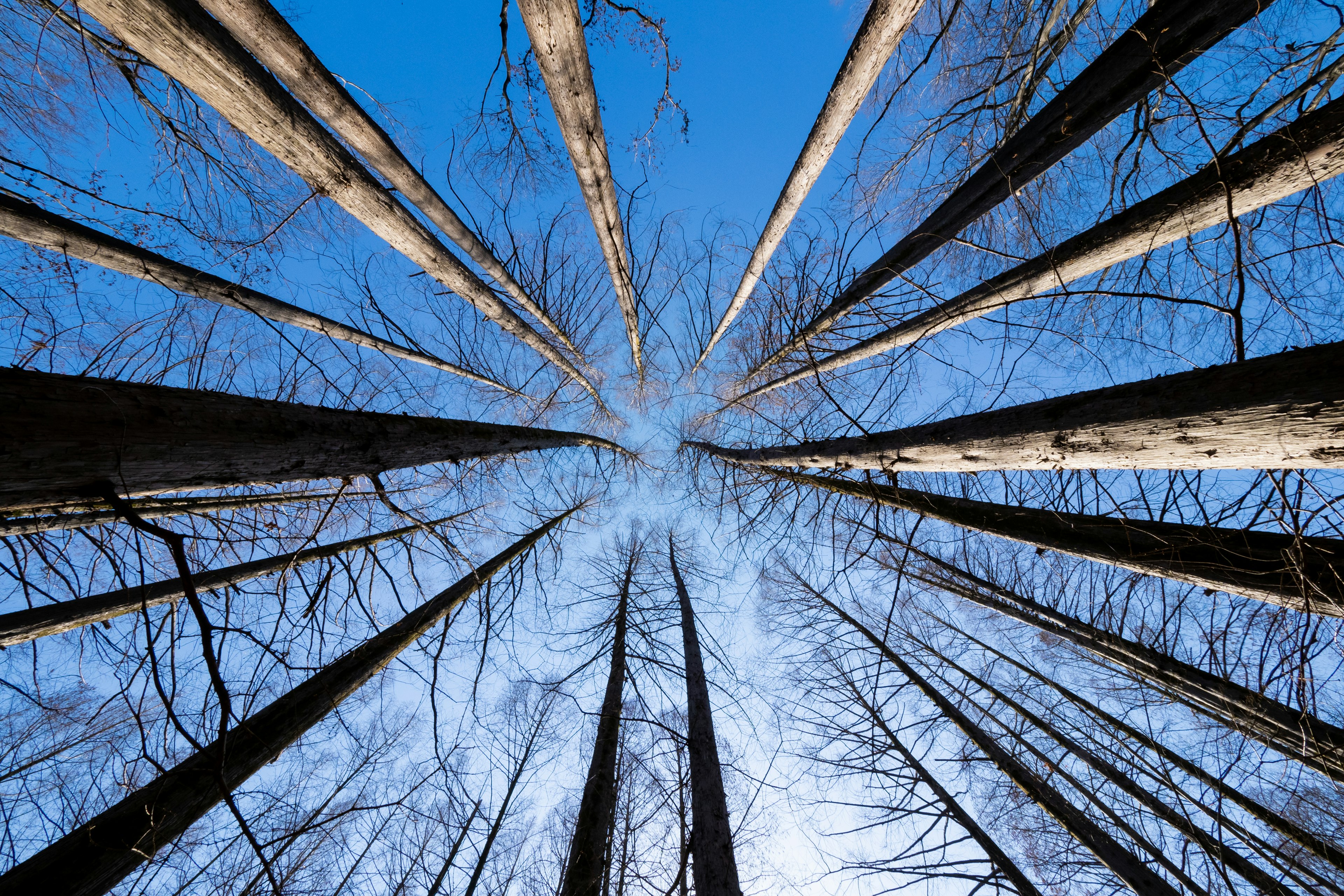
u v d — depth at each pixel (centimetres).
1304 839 364
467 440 402
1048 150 400
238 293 453
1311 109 298
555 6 311
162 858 257
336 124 346
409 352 666
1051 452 258
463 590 459
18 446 139
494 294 609
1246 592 266
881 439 387
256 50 277
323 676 330
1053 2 397
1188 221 329
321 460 259
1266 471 216
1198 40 304
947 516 405
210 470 205
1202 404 187
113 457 164
